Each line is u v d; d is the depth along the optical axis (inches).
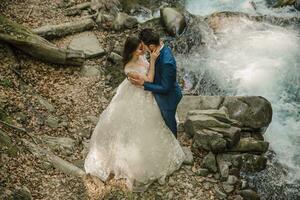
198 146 249.4
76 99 292.2
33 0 390.3
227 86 315.3
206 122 252.2
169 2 415.5
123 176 217.2
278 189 242.1
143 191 218.4
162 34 365.4
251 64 329.1
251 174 246.1
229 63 333.4
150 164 214.7
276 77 315.9
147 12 402.6
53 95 291.3
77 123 270.7
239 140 252.7
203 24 370.6
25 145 230.1
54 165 226.1
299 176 250.4
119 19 368.8
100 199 213.0
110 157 216.7
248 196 229.6
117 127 210.4
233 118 267.0
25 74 301.0
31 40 306.7
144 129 208.5
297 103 298.8
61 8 386.9
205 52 347.3
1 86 272.7
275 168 253.0
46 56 312.2
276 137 274.7
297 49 339.9
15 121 249.0
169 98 205.2
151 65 198.2
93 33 363.6
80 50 325.4
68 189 215.9
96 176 221.5
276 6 397.7
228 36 358.9
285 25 368.5
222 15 377.7
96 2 394.3
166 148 216.8
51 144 243.9
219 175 236.7
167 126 212.8
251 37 355.9
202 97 280.8
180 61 342.3
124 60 201.2
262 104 268.4
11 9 371.6
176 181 226.8
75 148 250.2
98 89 305.4
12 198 194.2
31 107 265.9
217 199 223.6
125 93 208.4
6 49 302.7
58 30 350.3
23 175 212.2
